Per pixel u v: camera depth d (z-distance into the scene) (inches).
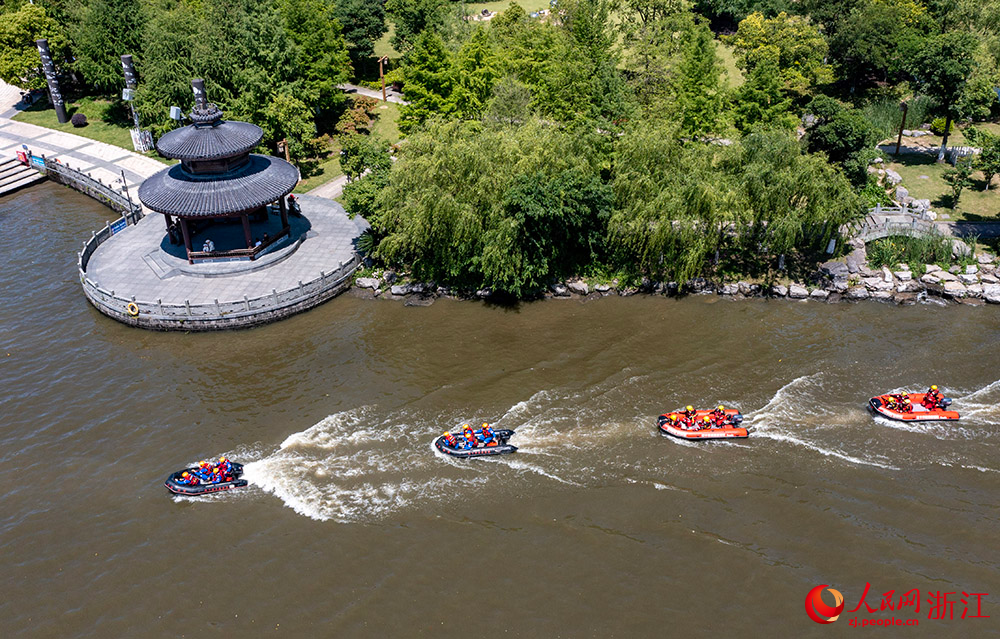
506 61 3720.5
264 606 1582.2
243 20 3540.8
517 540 1724.9
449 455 1955.0
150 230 2962.6
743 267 2706.7
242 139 2618.1
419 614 1557.6
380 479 1894.7
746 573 1636.3
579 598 1587.1
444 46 3892.7
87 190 3474.4
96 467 1942.7
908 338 2386.8
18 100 4471.0
